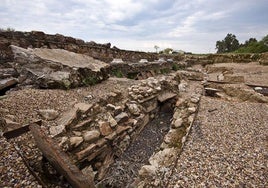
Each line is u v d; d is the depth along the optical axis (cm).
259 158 325
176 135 429
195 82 1146
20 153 265
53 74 573
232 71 1494
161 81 812
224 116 521
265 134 413
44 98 460
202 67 2533
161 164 324
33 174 241
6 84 505
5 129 305
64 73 590
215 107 596
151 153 483
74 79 602
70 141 344
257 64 2189
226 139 395
